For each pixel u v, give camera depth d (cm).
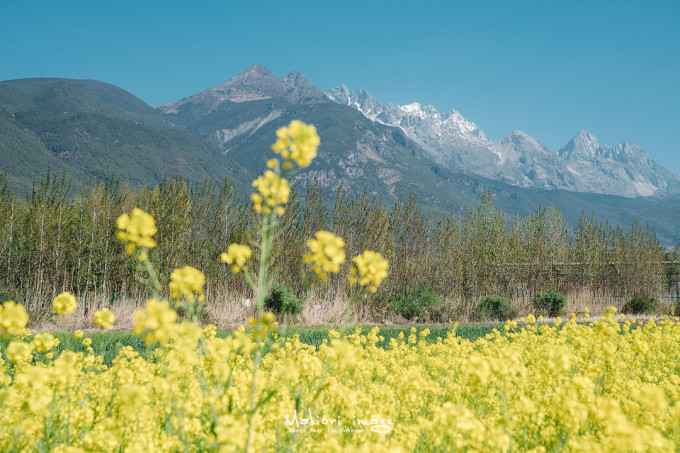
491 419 369
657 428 410
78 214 1677
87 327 1327
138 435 316
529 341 809
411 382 414
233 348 359
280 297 1500
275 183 305
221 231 1688
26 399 321
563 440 346
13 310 328
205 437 327
